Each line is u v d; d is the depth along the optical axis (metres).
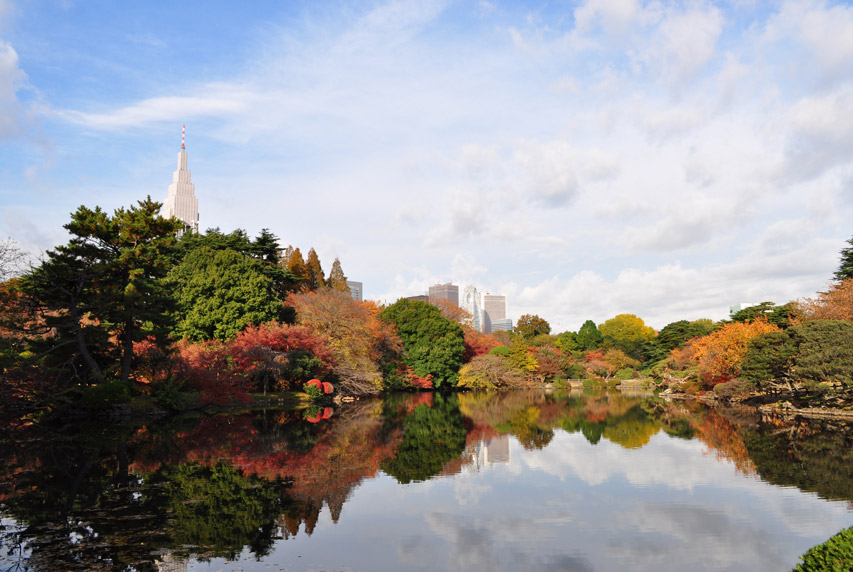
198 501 14.55
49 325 31.72
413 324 79.12
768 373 41.97
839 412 36.97
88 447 23.19
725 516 13.53
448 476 18.27
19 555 10.44
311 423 33.59
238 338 44.72
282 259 77.38
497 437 28.05
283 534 11.96
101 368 35.81
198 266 49.94
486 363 80.62
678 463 20.56
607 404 52.38
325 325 55.16
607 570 10.09
